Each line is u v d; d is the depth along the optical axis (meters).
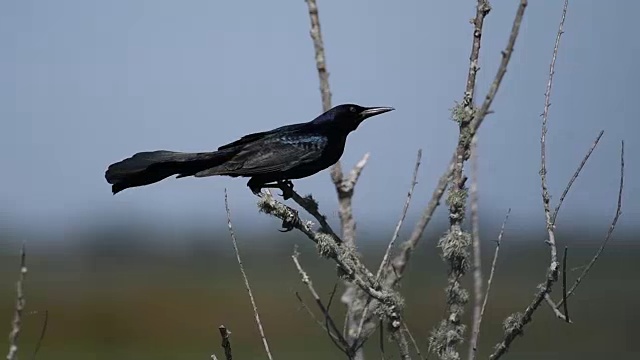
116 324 46.25
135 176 12.32
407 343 9.84
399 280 10.11
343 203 11.62
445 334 9.41
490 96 9.36
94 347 45.62
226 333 8.36
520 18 9.24
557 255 8.96
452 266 9.50
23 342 45.16
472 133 9.47
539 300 8.55
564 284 8.38
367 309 10.26
